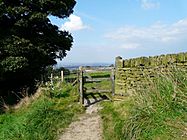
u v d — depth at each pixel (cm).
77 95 1445
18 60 2083
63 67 2717
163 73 835
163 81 800
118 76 1187
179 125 664
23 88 1997
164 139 671
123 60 1166
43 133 1046
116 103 1169
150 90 827
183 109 693
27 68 2230
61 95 1499
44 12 2391
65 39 2527
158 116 725
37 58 2294
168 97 745
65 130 1063
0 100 1964
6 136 1087
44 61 2430
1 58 2134
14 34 2220
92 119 1141
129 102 975
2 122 1264
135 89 950
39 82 1961
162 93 774
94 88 1508
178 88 730
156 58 949
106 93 1423
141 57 1045
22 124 1127
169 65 849
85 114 1213
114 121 976
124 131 820
